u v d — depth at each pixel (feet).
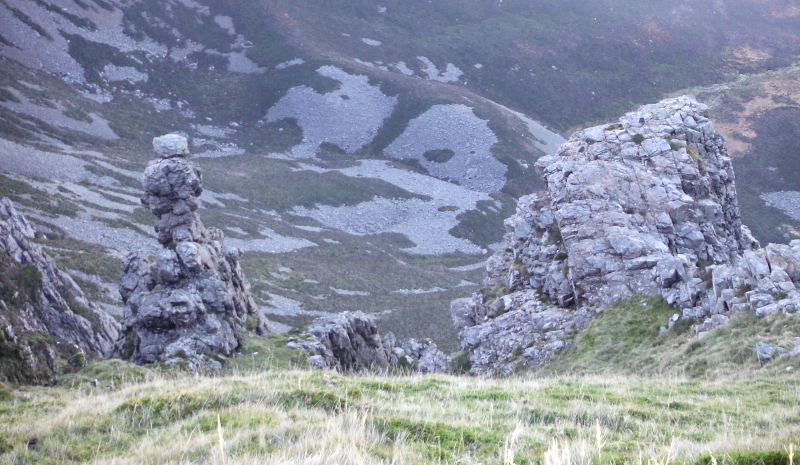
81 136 500.74
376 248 416.67
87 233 285.02
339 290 319.06
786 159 585.22
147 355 105.91
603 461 35.40
